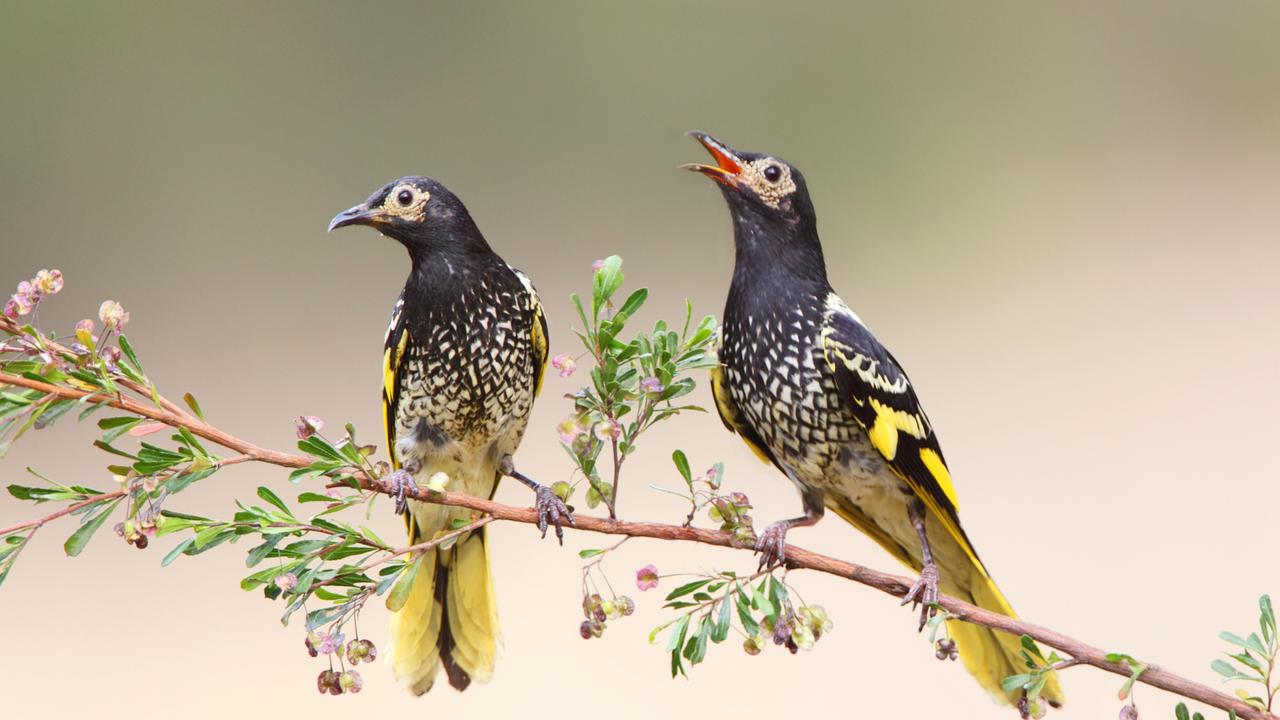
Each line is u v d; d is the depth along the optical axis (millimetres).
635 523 5316
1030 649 5062
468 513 6707
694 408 5344
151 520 4762
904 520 6711
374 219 6699
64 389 4832
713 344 6660
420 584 6617
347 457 4977
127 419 4844
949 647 5398
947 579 6543
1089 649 5000
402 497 5727
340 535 4902
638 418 5316
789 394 6531
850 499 6746
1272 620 4891
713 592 5109
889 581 5578
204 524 4805
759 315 6562
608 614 5090
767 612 5004
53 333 4980
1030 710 5094
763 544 5492
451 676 6508
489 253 6844
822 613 5098
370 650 4828
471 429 6887
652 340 5367
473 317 6742
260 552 4812
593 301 5363
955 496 6516
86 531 4723
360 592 4891
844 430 6520
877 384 6395
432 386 6816
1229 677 4887
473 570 6656
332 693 4820
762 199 6617
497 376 6828
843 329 6453
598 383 5309
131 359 4922
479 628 6574
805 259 6633
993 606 6391
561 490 5410
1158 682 4910
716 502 5289
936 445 6512
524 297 6891
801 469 6699
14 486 4730
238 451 4902
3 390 4961
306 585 4812
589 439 5309
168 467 4820
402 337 6809
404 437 6922
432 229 6711
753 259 6633
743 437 6965
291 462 4938
